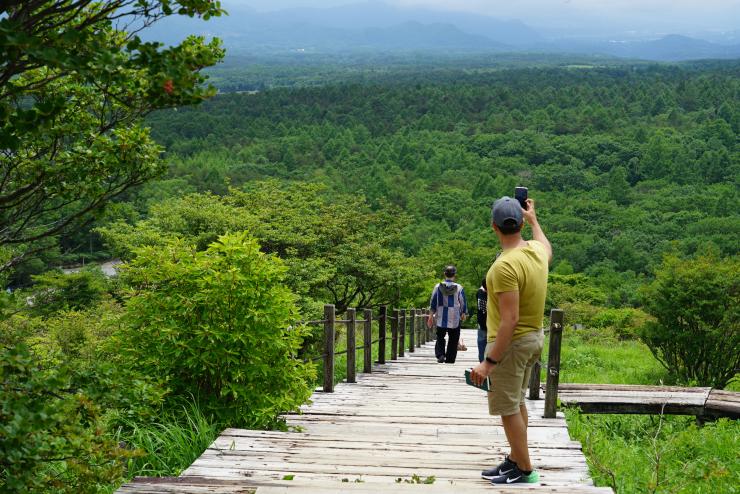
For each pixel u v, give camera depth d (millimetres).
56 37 2689
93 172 4027
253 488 3859
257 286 6098
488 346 4023
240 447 5117
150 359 5848
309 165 159500
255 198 22281
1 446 2633
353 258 20203
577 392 8266
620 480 5145
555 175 150500
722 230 94438
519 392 4047
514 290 3826
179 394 6008
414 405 7562
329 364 8383
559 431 5789
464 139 195125
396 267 20938
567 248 89500
